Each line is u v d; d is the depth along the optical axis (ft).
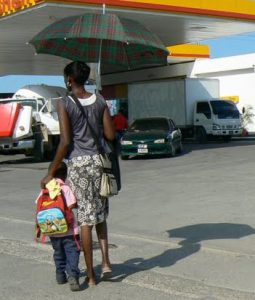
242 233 25.55
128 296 17.60
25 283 19.29
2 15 63.21
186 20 69.97
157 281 19.13
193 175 47.52
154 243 24.63
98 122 18.08
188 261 21.52
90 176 17.74
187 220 29.12
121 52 23.52
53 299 17.49
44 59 108.37
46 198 17.85
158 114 106.22
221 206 32.27
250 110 120.06
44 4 56.65
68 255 18.28
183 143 96.43
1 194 42.06
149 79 133.80
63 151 17.81
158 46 21.01
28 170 59.16
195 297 17.35
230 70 123.03
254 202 32.86
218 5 69.36
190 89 101.91
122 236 26.20
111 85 142.20
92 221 17.94
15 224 30.50
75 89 18.12
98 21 20.56
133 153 66.13
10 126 65.10
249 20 72.79
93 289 18.37
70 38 21.65
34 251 24.11
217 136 99.71
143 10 62.95
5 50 93.56
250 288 18.10
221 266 20.66
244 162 55.57
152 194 38.34
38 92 75.61
